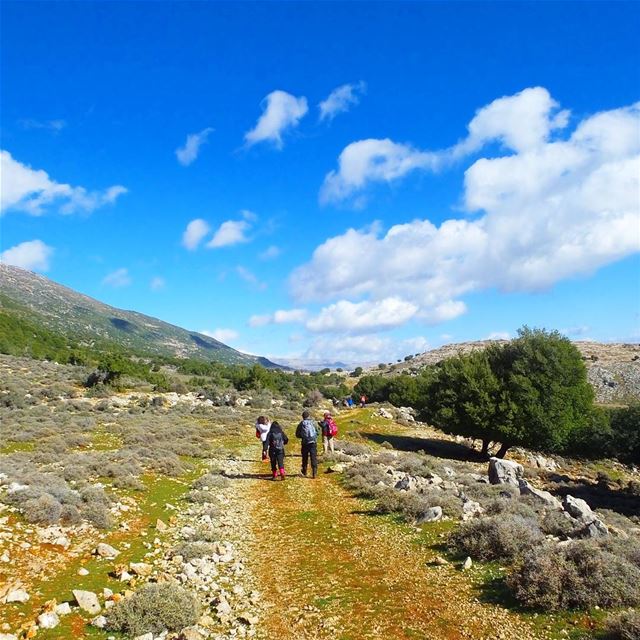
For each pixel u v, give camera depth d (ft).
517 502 48.91
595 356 463.83
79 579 29.96
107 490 52.54
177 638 23.38
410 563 34.04
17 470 52.60
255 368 253.24
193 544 36.94
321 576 32.19
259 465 77.77
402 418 181.88
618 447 150.41
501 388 131.54
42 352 315.17
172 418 124.36
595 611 24.85
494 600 27.35
